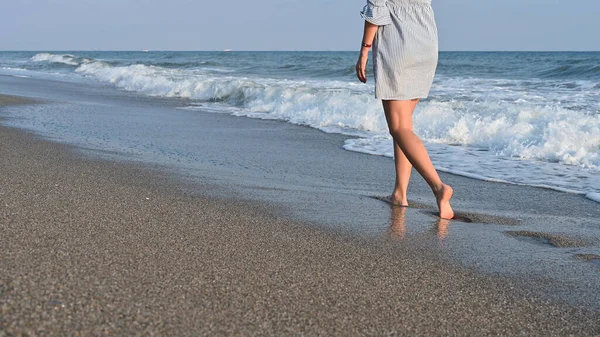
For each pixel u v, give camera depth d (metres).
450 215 3.22
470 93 10.98
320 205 3.34
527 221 3.26
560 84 12.85
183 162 4.79
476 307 1.88
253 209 3.11
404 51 3.01
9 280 1.71
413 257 2.39
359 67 3.15
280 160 5.29
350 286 1.98
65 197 3.00
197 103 11.77
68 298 1.63
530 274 2.25
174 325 1.54
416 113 7.68
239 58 44.09
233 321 1.61
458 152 6.04
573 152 5.54
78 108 9.41
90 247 2.14
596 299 2.01
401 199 3.49
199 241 2.37
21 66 31.28
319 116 8.77
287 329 1.60
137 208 2.89
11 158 4.29
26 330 1.41
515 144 5.95
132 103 11.27
